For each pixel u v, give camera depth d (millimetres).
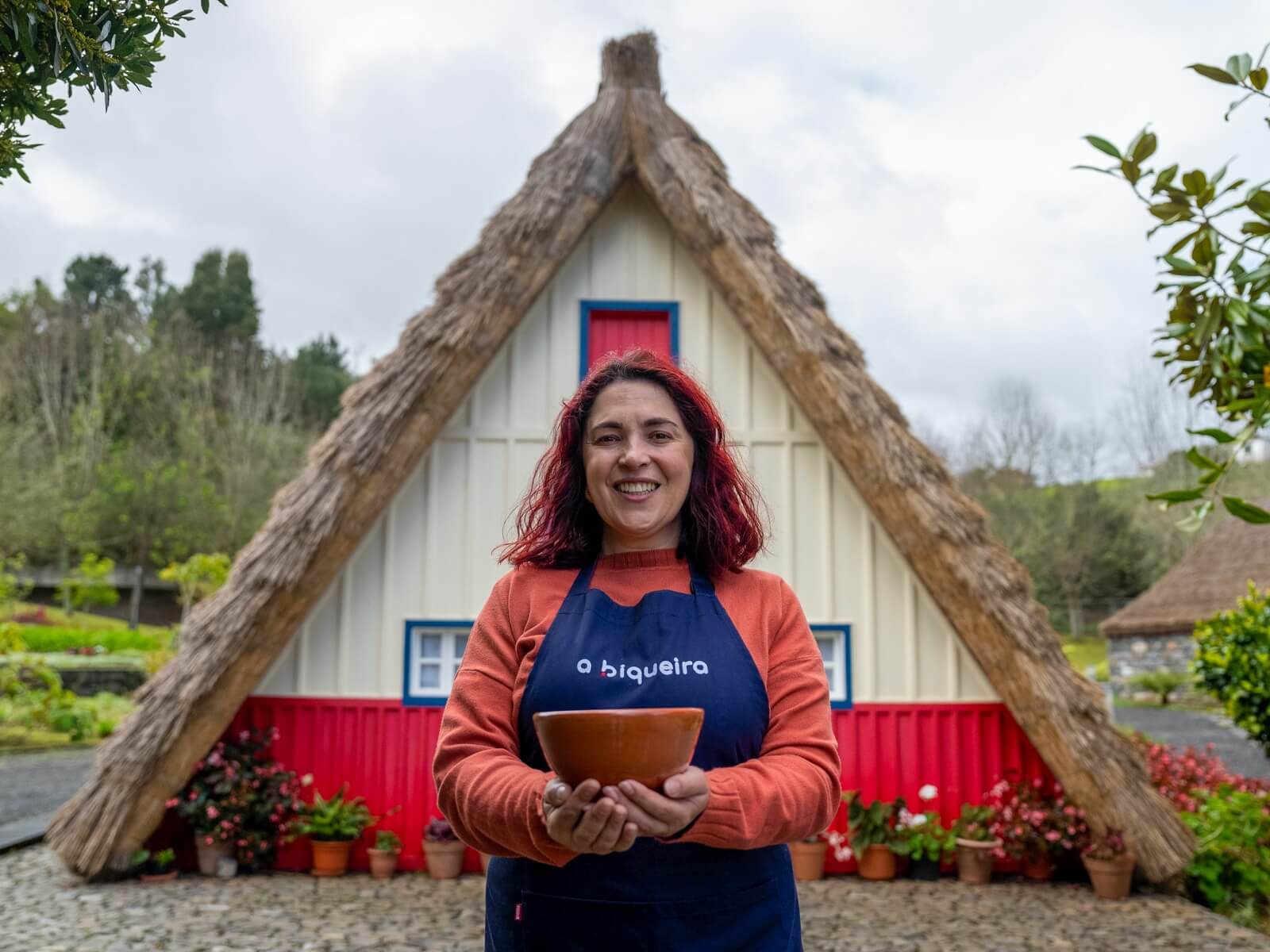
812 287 7102
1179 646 23328
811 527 7125
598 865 1515
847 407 6672
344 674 6879
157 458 35375
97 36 1890
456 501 7098
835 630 6996
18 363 37031
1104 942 5215
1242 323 2639
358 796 6773
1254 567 21906
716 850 1529
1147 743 8547
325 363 49375
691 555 1767
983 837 6559
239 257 48719
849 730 6898
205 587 20797
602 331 7418
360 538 6754
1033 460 35156
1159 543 33156
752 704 1589
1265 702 7398
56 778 11117
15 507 27938
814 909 5898
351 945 5055
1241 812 6633
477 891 6215
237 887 6227
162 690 6285
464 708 1607
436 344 6730
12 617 25266
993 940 5250
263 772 6512
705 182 7250
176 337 41469
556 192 7102
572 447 1828
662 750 1228
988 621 6359
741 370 7328
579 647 1610
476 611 6988
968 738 6898
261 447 35125
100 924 5348
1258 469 29219
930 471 6664
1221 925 5547
